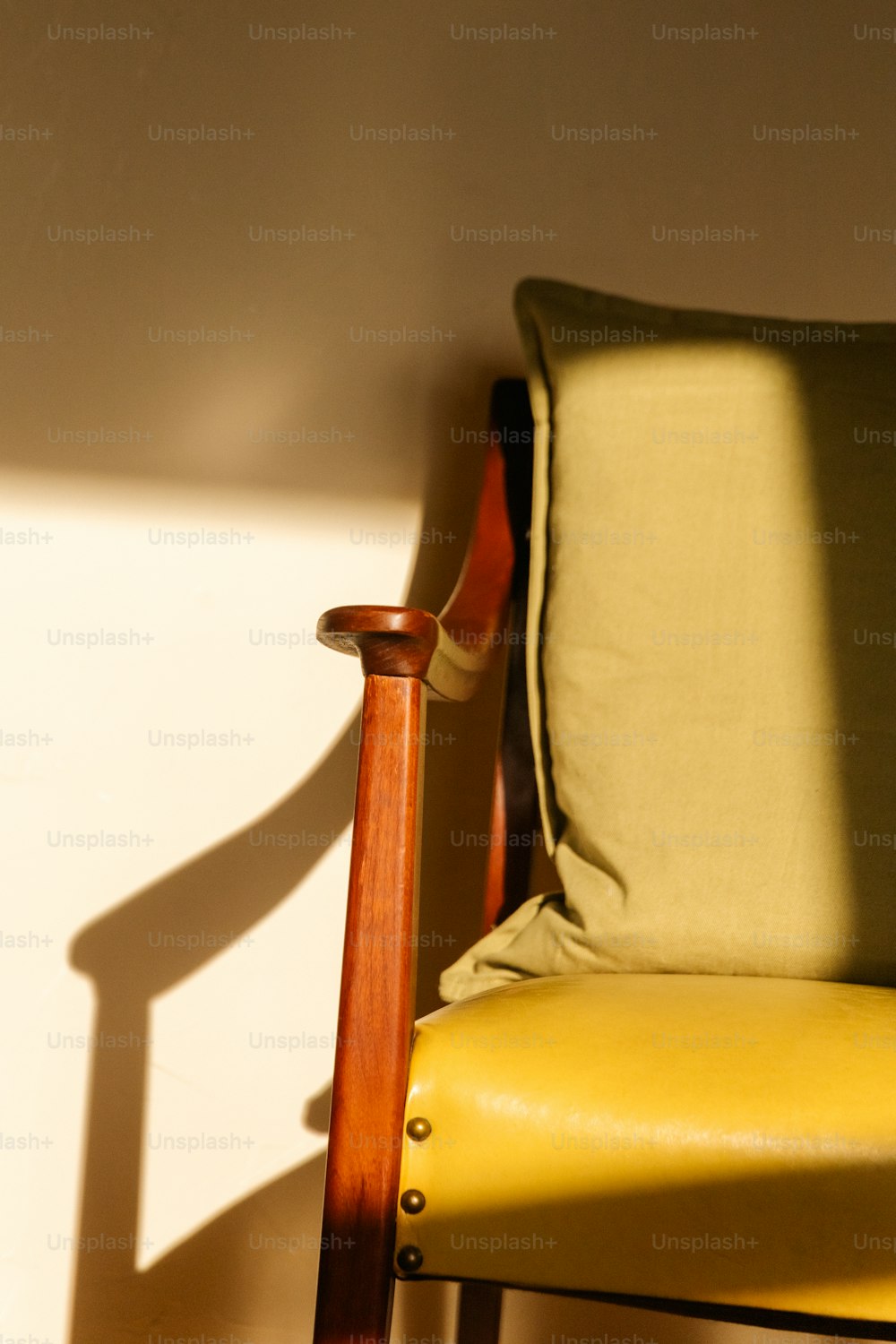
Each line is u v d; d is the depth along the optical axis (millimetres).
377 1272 546
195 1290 1060
